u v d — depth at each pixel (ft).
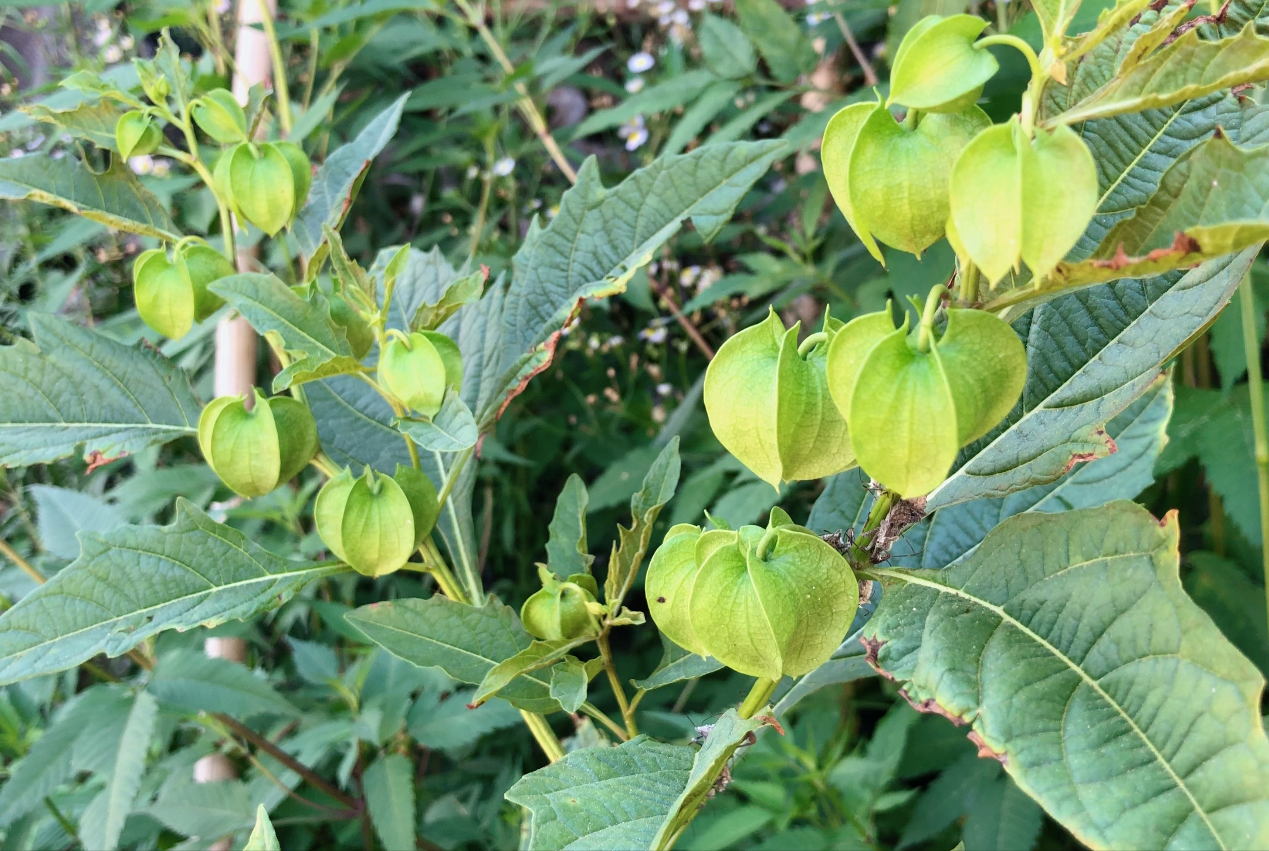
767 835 2.12
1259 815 1.18
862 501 1.56
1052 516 1.30
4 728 2.20
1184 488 2.47
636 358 3.48
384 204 3.77
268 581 1.57
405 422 1.47
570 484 1.66
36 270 3.04
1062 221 1.16
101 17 3.24
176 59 1.66
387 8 2.58
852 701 2.45
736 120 2.36
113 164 1.70
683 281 3.28
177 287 1.58
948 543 1.57
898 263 2.06
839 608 1.28
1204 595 2.16
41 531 2.12
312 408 1.77
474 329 1.78
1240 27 1.34
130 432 1.68
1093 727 1.23
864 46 3.31
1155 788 1.20
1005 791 2.09
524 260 1.72
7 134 3.05
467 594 1.72
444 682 2.18
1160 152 1.37
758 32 2.43
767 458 1.28
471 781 2.55
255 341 2.11
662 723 2.58
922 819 2.12
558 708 1.57
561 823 1.31
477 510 3.35
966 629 1.30
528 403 3.34
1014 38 1.19
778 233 3.47
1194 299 1.38
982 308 1.26
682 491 2.46
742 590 1.27
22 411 1.65
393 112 1.85
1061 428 1.41
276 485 1.54
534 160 3.57
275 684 2.46
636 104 2.54
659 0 3.62
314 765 2.30
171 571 1.54
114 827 1.80
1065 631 1.27
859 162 1.22
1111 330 1.41
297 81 3.47
